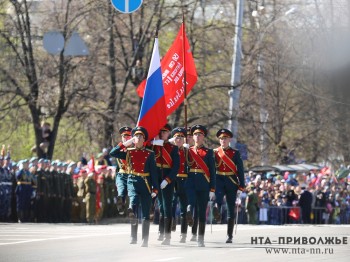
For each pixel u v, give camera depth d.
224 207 57.56
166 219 33.53
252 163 83.56
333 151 88.75
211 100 79.06
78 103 74.31
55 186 53.53
